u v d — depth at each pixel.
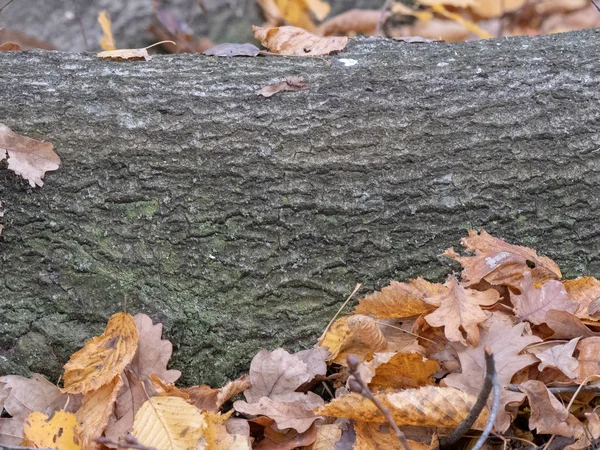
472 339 0.84
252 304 0.91
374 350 0.89
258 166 0.92
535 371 0.85
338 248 0.92
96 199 0.91
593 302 0.88
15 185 0.91
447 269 0.92
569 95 0.94
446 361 0.87
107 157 0.91
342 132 0.93
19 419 0.85
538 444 0.83
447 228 0.92
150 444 0.81
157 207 0.91
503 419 0.80
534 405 0.81
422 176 0.92
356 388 0.70
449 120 0.94
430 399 0.81
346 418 0.85
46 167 0.90
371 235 0.92
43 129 0.92
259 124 0.93
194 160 0.92
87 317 0.90
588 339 0.85
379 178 0.92
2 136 0.89
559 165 0.93
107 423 0.83
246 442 0.83
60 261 0.90
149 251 0.91
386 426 0.83
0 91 0.94
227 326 0.91
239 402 0.85
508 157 0.93
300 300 0.92
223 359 0.91
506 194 0.92
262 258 0.91
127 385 0.86
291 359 0.89
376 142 0.93
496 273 0.90
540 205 0.93
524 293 0.88
